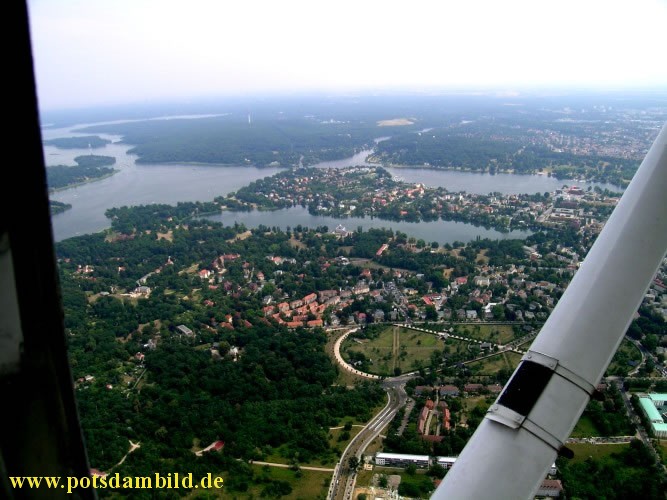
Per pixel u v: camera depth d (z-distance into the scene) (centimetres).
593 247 924
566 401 771
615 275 848
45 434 606
